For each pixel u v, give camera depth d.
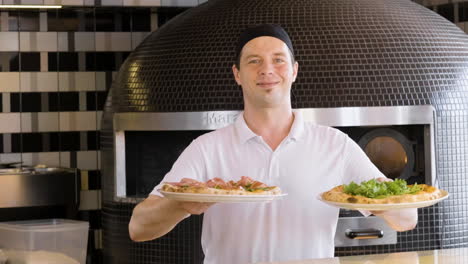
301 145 2.42
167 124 4.30
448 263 1.92
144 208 2.27
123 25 5.75
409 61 4.30
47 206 5.35
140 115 4.40
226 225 2.38
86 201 5.76
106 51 5.75
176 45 4.43
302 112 4.11
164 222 2.26
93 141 5.76
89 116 5.75
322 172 2.40
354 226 4.20
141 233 2.33
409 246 4.28
